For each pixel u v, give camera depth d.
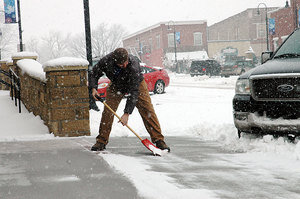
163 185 3.60
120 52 4.99
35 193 3.43
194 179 3.90
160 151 5.27
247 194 3.39
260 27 69.12
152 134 5.49
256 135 5.93
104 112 5.48
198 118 9.77
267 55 6.53
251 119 5.58
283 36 43.12
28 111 9.93
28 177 3.98
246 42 68.31
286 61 5.78
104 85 15.10
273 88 5.40
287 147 5.13
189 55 65.06
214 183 3.75
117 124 8.73
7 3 19.45
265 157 4.98
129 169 4.25
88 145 5.97
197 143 6.37
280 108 5.35
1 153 5.34
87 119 7.24
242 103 5.71
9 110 10.04
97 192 3.42
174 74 52.03
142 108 5.46
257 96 5.55
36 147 5.85
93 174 4.05
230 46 67.81
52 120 7.10
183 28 66.56
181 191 3.43
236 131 6.68
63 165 4.51
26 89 10.23
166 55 64.56
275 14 44.25
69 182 3.76
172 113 10.88
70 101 7.14
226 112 10.61
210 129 7.30
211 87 22.39
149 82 17.31
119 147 5.93
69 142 6.34
